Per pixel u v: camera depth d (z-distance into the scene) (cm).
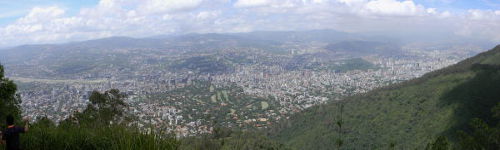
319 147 5597
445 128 4766
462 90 5628
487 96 5059
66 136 768
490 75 5916
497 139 1052
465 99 5209
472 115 4638
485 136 1077
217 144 2005
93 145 707
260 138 4462
